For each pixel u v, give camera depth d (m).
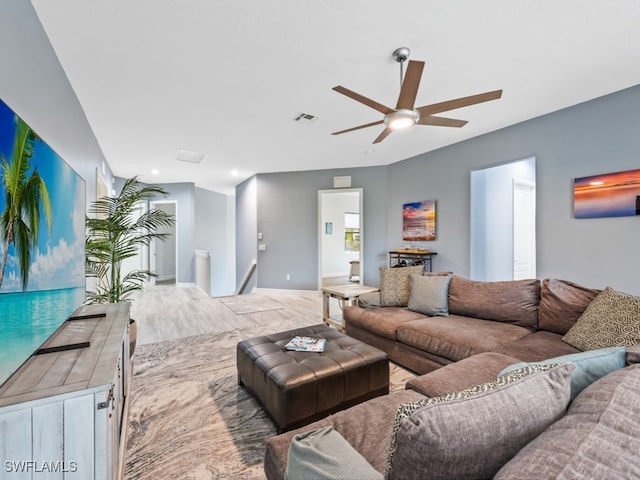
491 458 0.65
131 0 1.74
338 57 2.32
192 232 7.35
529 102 3.13
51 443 0.97
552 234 3.38
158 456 1.60
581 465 0.53
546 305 2.34
